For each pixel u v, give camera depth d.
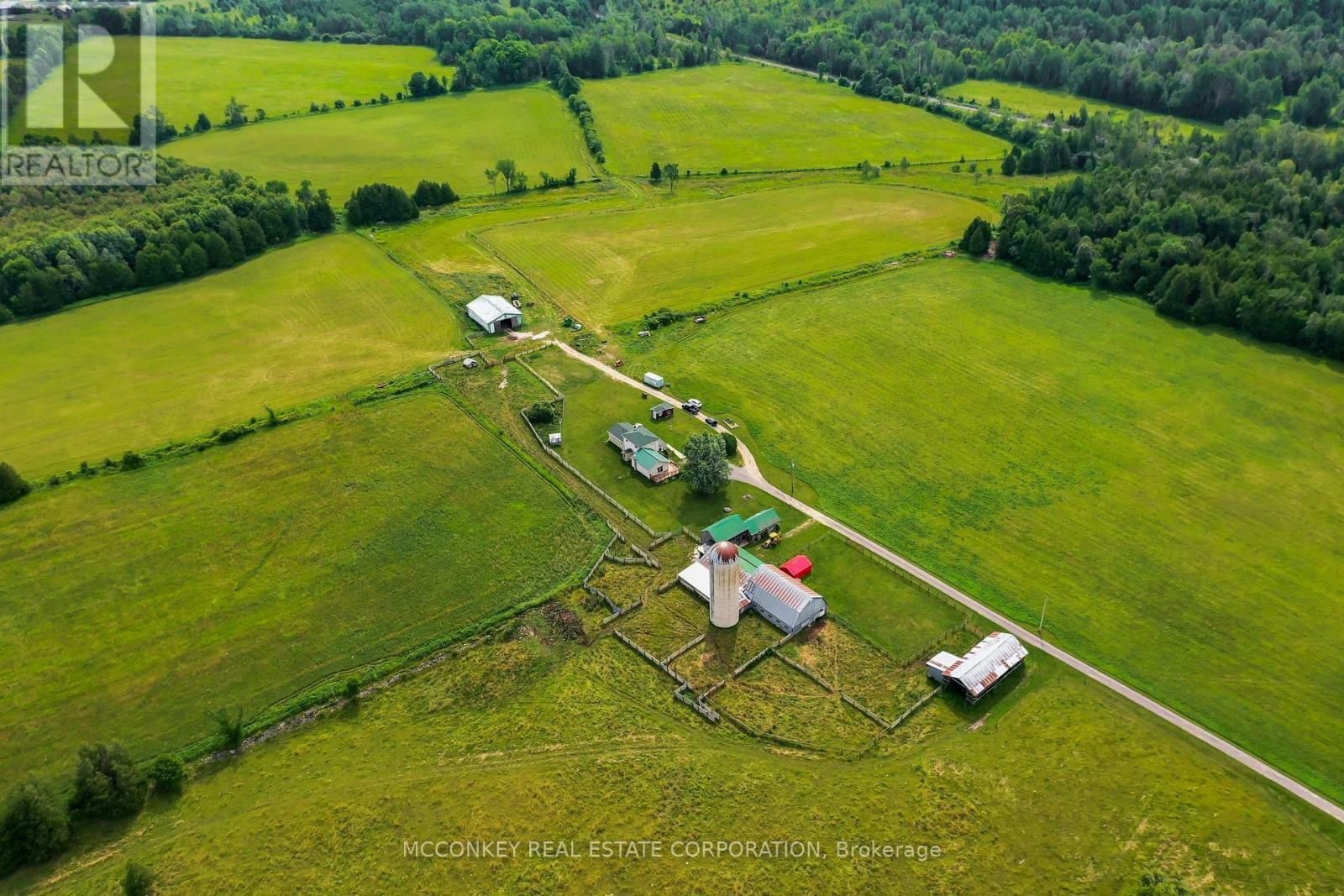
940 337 129.75
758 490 99.31
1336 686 74.38
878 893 59.84
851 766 68.94
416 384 119.31
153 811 65.81
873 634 80.88
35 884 60.91
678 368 123.62
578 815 65.06
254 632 81.25
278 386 119.50
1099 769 67.94
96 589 86.12
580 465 103.62
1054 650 78.69
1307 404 111.50
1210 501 95.69
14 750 70.50
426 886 60.62
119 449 106.12
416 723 72.88
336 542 91.88
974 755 69.31
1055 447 105.00
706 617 82.94
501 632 81.06
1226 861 61.19
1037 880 60.44
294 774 68.56
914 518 94.69
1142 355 123.56
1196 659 77.31
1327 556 88.00
